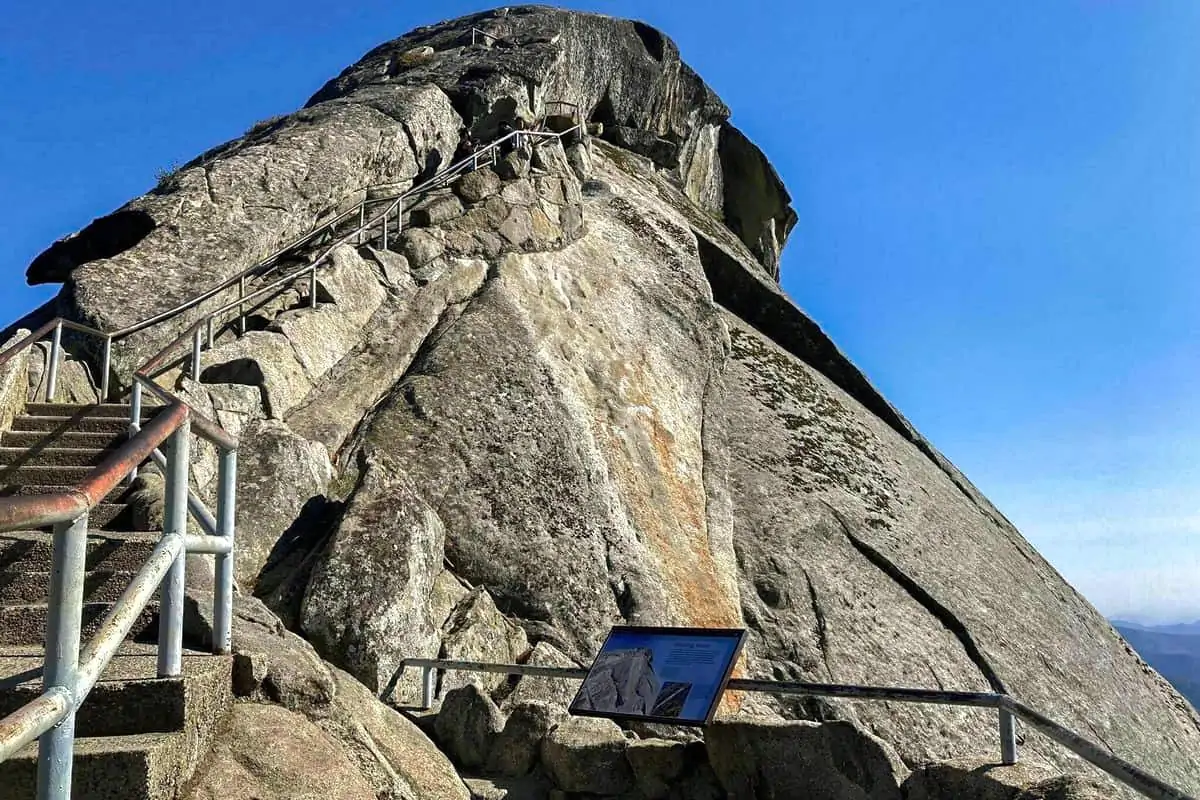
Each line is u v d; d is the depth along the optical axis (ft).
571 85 79.82
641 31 91.97
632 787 20.13
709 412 54.95
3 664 15.99
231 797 14.93
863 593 46.65
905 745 38.93
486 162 56.65
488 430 38.45
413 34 80.28
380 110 53.26
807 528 49.16
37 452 25.54
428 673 25.34
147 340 33.91
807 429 60.03
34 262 42.78
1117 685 53.72
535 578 34.32
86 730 14.44
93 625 18.07
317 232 44.98
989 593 53.01
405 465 35.42
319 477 31.91
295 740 16.89
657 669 20.07
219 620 17.83
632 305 55.62
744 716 19.83
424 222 49.42
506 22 77.87
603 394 46.26
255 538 28.94
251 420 33.01
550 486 37.81
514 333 44.11
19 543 19.92
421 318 43.47
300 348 37.42
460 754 22.00
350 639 25.99
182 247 39.09
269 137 49.42
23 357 28.99
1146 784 14.33
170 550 14.01
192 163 53.88
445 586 31.55
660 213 69.77
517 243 51.80
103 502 23.76
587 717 21.35
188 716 14.79
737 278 76.79
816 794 18.49
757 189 108.06
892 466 62.13
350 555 27.58
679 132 94.63
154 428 13.44
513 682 29.71
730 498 48.70
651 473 44.37
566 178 59.77
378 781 17.87
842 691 18.43
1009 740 17.01
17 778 13.07
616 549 37.22
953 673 44.39
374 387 39.04
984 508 70.03
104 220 41.14
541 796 20.49
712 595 40.50
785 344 76.02
